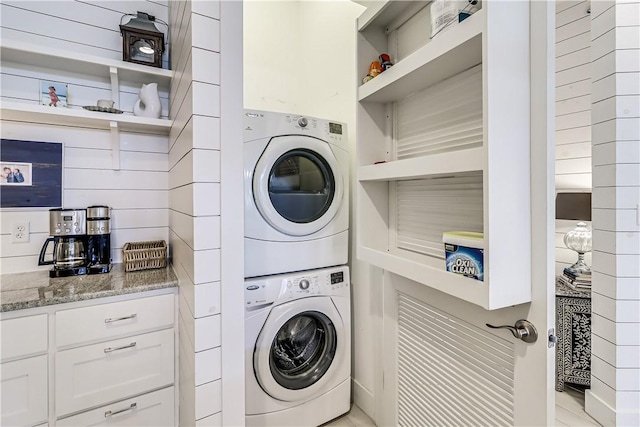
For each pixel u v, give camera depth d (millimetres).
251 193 1563
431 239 1284
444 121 1204
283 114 1675
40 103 1525
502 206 836
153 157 1823
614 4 1392
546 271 845
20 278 1438
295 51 2574
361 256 1435
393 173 1213
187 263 1127
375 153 1498
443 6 990
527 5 878
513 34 851
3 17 1461
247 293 1496
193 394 1021
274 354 1628
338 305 1792
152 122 1582
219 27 1023
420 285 1349
